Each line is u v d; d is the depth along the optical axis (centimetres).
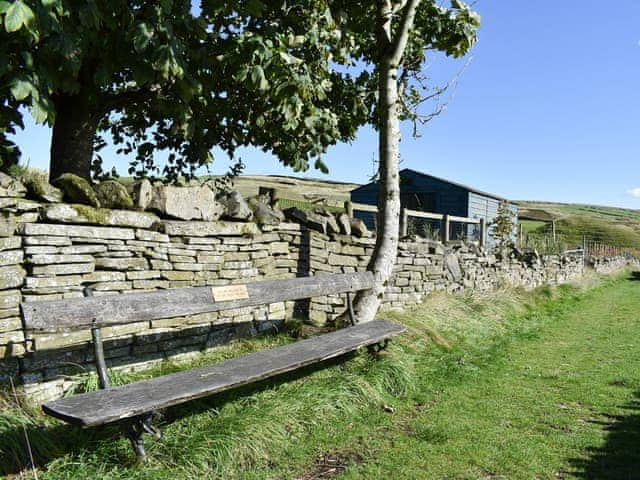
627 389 552
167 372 441
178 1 472
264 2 573
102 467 303
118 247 427
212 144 694
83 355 399
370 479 331
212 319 507
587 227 4562
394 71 609
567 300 1325
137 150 750
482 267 1080
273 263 587
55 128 579
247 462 338
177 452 322
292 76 504
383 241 610
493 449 383
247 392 420
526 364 649
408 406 469
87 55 483
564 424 443
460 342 713
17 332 361
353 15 696
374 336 503
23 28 360
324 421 407
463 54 765
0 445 295
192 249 489
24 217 369
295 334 566
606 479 342
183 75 474
